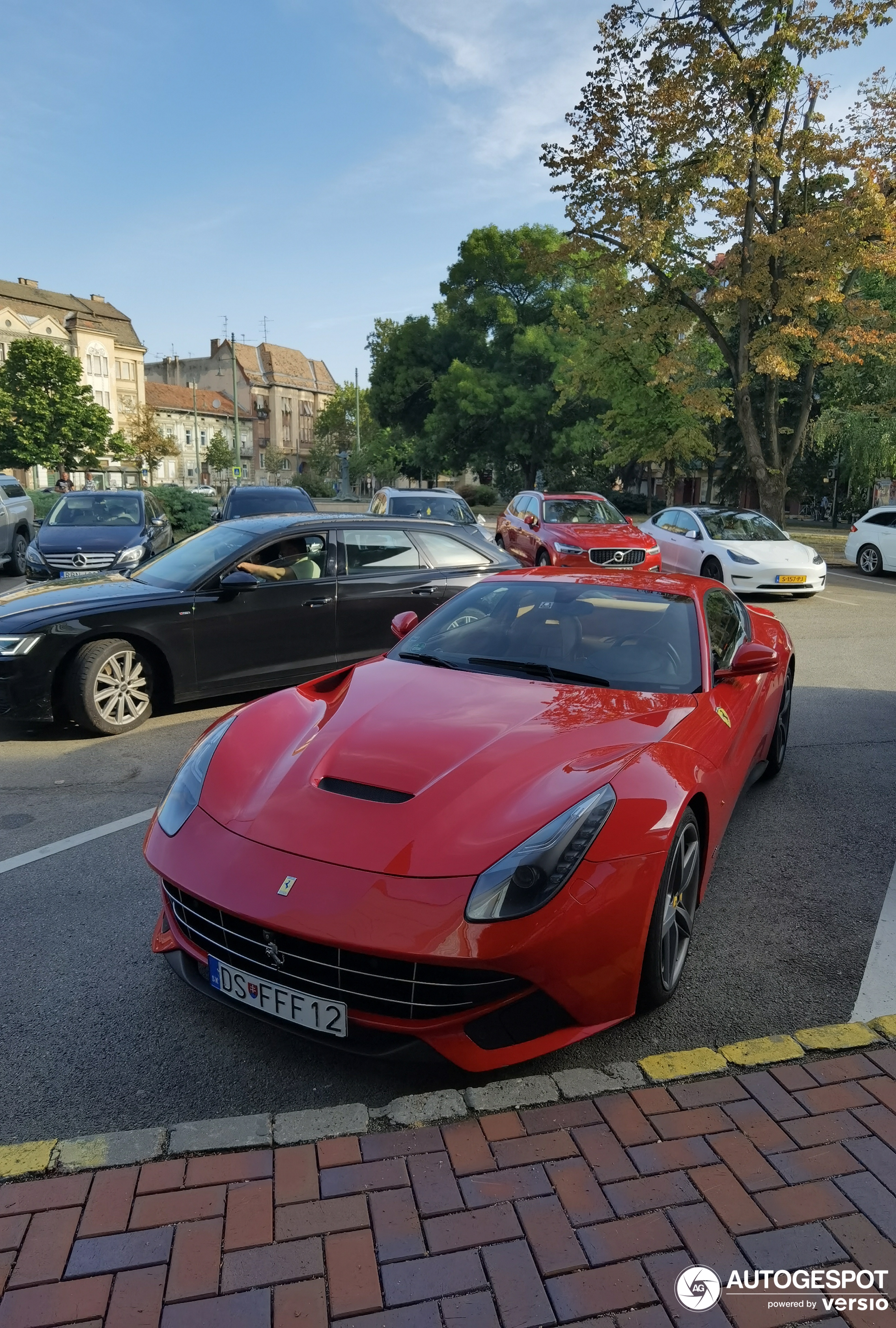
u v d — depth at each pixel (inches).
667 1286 68.2
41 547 454.0
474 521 604.1
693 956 125.1
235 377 2393.0
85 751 224.7
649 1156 81.9
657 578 169.3
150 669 243.9
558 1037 93.9
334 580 268.5
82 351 2910.9
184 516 879.1
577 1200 76.7
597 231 723.4
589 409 1688.0
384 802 100.0
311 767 108.6
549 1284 68.5
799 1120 86.8
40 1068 98.8
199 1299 67.2
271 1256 71.1
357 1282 68.7
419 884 89.4
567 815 95.7
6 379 2203.5
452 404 1809.8
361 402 3467.0
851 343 696.4
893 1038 101.6
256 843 98.1
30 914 135.6
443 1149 83.1
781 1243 72.1
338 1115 87.5
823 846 165.5
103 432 2294.5
